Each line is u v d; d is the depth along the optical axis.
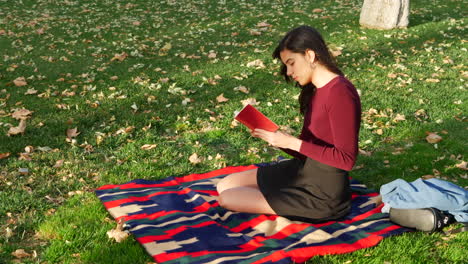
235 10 12.69
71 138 5.11
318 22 11.09
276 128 3.17
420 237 3.33
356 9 12.49
